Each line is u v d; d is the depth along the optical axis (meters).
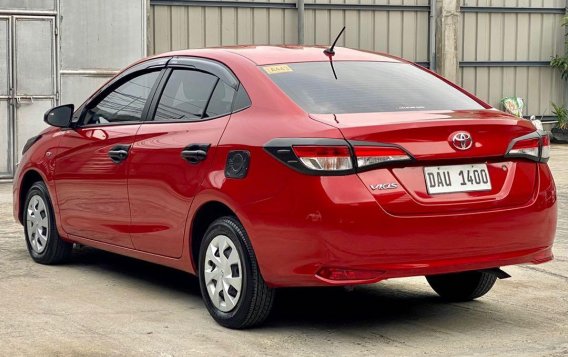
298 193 4.66
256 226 4.88
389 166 4.68
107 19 13.99
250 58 5.52
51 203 6.90
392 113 5.01
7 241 8.06
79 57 13.86
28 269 6.88
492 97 20.89
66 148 6.63
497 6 20.64
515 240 4.96
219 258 5.18
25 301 5.86
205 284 5.29
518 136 5.03
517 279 6.61
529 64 21.11
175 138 5.55
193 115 5.57
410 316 5.50
